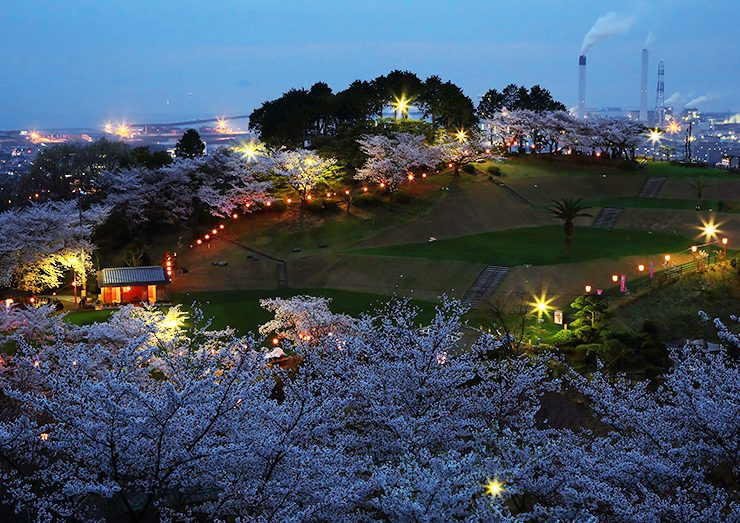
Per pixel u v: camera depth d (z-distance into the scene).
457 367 26.80
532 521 21.38
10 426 19.91
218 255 91.88
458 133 124.50
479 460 19.41
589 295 60.62
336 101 127.44
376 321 65.12
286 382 27.42
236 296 78.94
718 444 21.70
